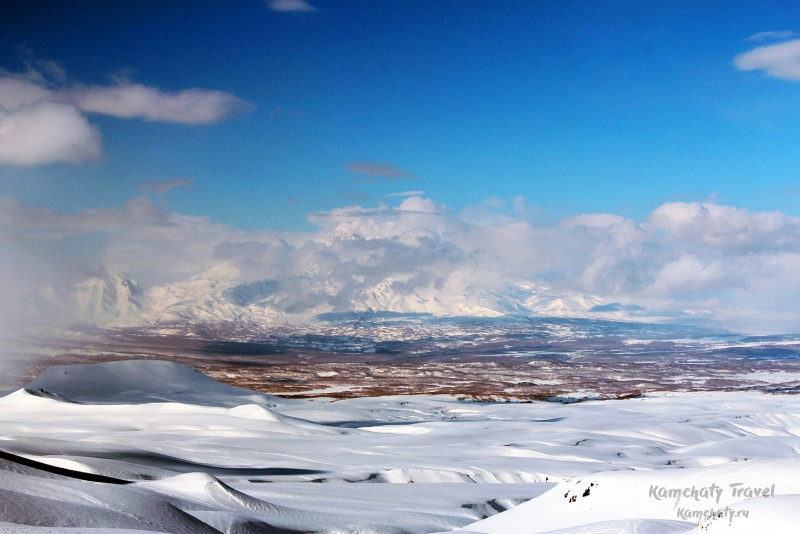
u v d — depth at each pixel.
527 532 43.81
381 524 47.75
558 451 92.88
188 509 42.47
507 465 80.00
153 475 60.25
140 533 30.41
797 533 30.11
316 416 144.12
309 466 76.62
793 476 41.25
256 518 43.38
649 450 100.06
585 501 46.97
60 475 46.88
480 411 160.88
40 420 114.12
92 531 29.77
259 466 74.75
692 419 138.75
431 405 171.25
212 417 115.38
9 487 35.97
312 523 46.06
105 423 110.88
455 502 57.69
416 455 86.44
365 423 139.12
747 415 148.12
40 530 28.75
